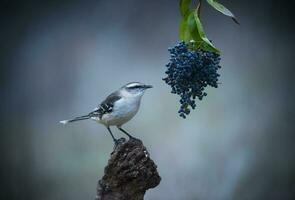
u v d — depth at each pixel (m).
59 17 15.22
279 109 14.05
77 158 13.89
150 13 14.98
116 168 6.20
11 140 14.34
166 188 13.35
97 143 13.95
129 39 14.80
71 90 14.82
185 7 5.66
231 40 14.58
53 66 14.93
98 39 15.04
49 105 14.73
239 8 14.69
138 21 14.93
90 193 13.62
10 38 15.11
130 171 6.17
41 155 14.24
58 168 13.95
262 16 14.66
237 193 13.30
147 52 14.70
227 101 14.05
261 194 13.52
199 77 5.51
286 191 13.58
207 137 13.70
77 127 14.27
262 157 13.66
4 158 14.31
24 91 14.82
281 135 13.84
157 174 6.32
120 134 13.82
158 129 13.71
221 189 13.41
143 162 6.20
